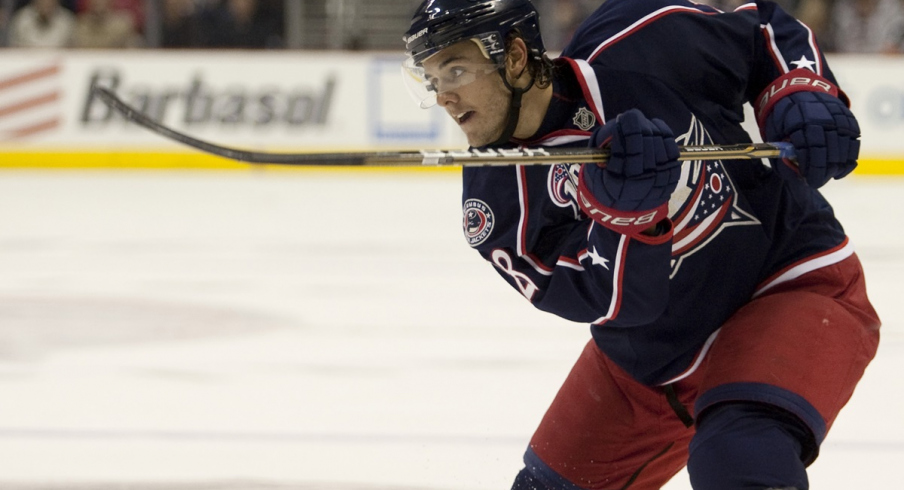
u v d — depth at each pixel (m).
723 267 6.59
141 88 35.75
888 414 12.13
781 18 6.97
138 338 16.08
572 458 7.30
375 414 12.37
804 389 6.03
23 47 36.25
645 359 6.86
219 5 36.78
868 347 6.54
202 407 12.70
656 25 6.62
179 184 34.50
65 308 18.20
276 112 35.97
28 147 35.94
